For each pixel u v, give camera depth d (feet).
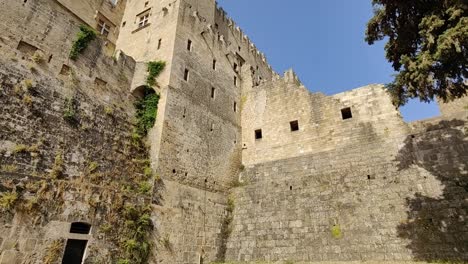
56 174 41.27
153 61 66.54
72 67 50.26
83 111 49.11
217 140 70.74
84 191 43.01
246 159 77.66
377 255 47.26
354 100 70.13
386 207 51.03
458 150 50.80
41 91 44.21
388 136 61.82
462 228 43.98
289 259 52.80
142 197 49.03
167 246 49.08
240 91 89.40
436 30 35.53
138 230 45.88
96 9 83.76
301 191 59.82
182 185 56.44
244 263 54.70
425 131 56.70
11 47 43.11
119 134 53.78
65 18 52.21
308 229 54.44
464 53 34.14
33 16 47.39
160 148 54.70
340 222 52.70
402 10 41.09
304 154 70.44
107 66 57.00
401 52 43.52
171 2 77.10
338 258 49.39
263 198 62.69
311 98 76.54
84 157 46.06
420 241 45.75
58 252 37.76
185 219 54.13
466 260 41.55
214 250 57.36
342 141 67.00
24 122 40.60
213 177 65.26
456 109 67.97
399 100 42.55
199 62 73.56
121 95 57.98
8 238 34.04
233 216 63.52
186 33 72.43
